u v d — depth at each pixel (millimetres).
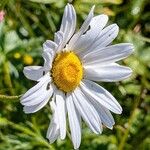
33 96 158
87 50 177
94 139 270
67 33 166
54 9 279
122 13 298
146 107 296
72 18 162
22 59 260
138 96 285
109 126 183
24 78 259
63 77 174
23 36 270
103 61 181
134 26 301
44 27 279
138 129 287
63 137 167
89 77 183
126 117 286
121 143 271
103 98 183
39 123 259
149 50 295
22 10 274
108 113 183
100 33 176
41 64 266
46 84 165
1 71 247
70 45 174
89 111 182
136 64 291
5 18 259
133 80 292
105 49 178
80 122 181
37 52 262
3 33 243
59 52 173
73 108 180
